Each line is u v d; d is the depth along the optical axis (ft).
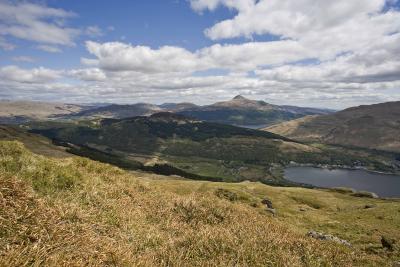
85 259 23.35
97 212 35.86
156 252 31.24
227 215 52.75
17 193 28.30
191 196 59.88
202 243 35.12
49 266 20.38
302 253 38.99
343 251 45.78
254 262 32.94
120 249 26.94
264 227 49.62
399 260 64.64
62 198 35.76
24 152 45.50
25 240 22.65
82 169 56.34
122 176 61.57
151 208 48.08
